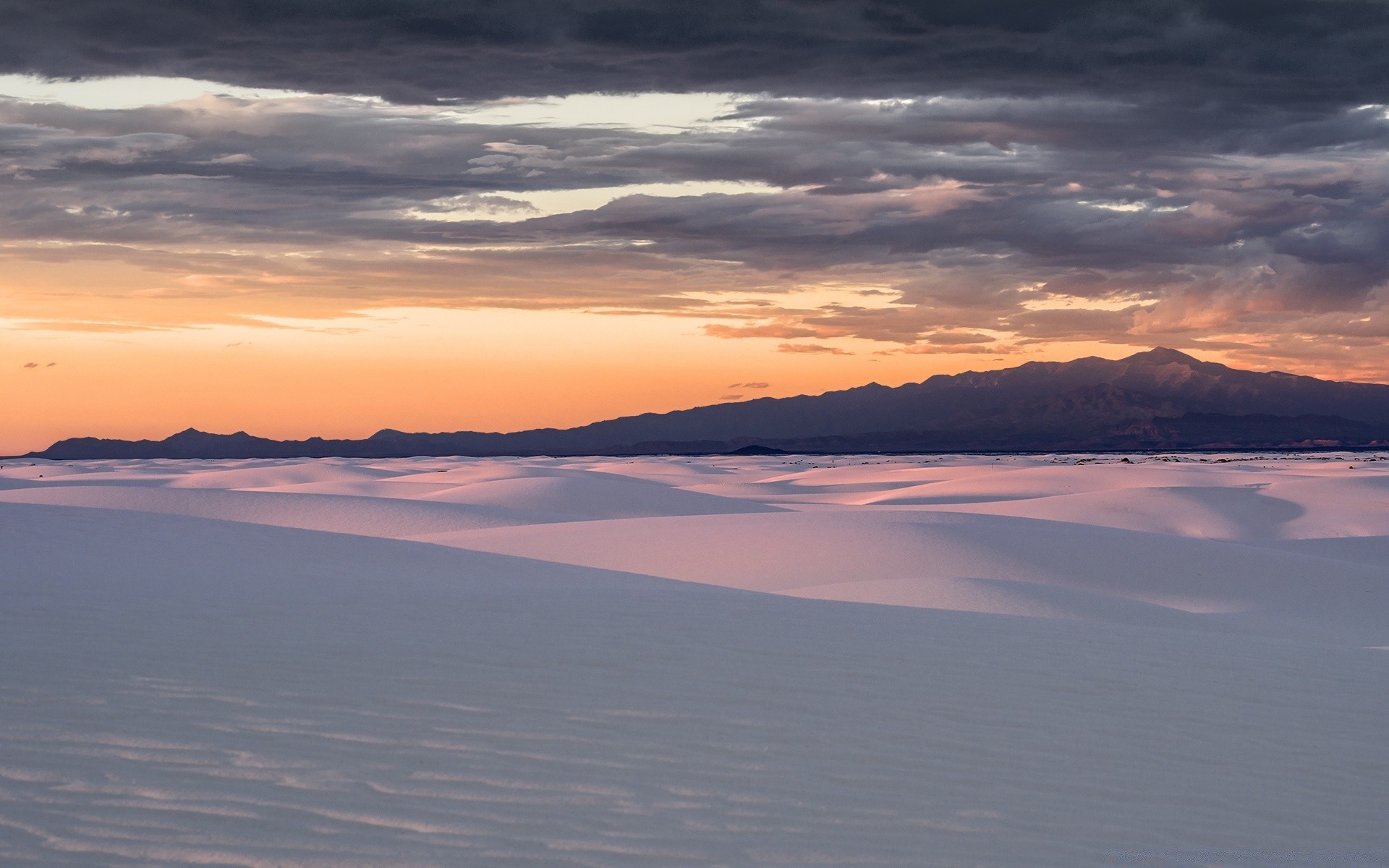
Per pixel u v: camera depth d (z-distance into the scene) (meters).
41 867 4.33
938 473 88.75
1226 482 72.25
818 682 8.14
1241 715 8.04
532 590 12.33
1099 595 19.23
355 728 6.38
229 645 8.39
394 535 34.12
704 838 5.00
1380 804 6.25
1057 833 5.41
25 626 8.88
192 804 5.07
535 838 4.87
